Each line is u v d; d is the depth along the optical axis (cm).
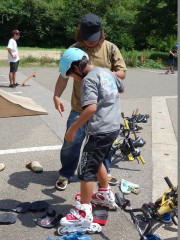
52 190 391
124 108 834
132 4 3797
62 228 310
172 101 935
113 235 310
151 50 3144
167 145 553
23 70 1688
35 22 3753
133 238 306
